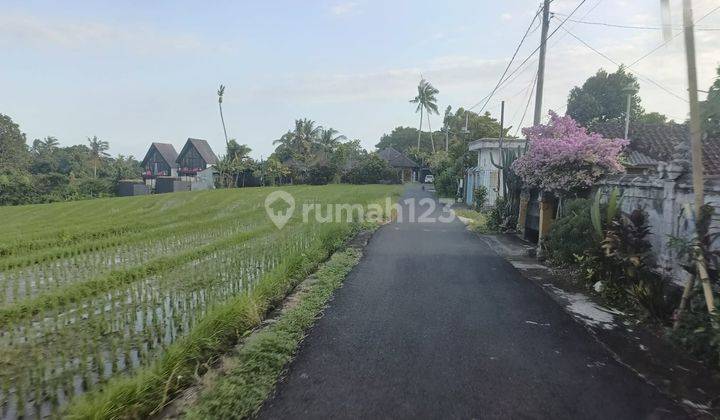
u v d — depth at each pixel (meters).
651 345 5.02
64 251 10.64
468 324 5.69
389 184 55.78
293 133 60.62
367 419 3.50
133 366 4.51
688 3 4.68
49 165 61.53
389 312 6.20
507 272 8.77
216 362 4.70
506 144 23.50
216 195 32.94
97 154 70.12
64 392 4.04
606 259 6.96
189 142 62.12
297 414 3.58
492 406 3.68
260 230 13.77
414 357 4.66
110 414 3.43
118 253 10.88
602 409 3.66
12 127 56.19
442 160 44.44
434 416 3.53
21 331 5.66
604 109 34.56
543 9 13.69
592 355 4.73
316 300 6.69
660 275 6.37
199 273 8.41
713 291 4.91
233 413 3.55
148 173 66.62
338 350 4.86
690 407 3.71
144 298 6.92
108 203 29.94
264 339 4.93
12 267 9.41
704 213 4.83
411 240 13.26
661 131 18.16
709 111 5.55
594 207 7.15
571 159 9.49
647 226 6.70
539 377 4.21
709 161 10.33
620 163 10.31
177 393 4.01
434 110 61.47
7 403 3.88
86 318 6.01
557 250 8.80
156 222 16.91
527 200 13.67
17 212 26.48
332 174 54.84
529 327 5.59
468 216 20.52
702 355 4.58
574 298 6.92
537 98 13.99
